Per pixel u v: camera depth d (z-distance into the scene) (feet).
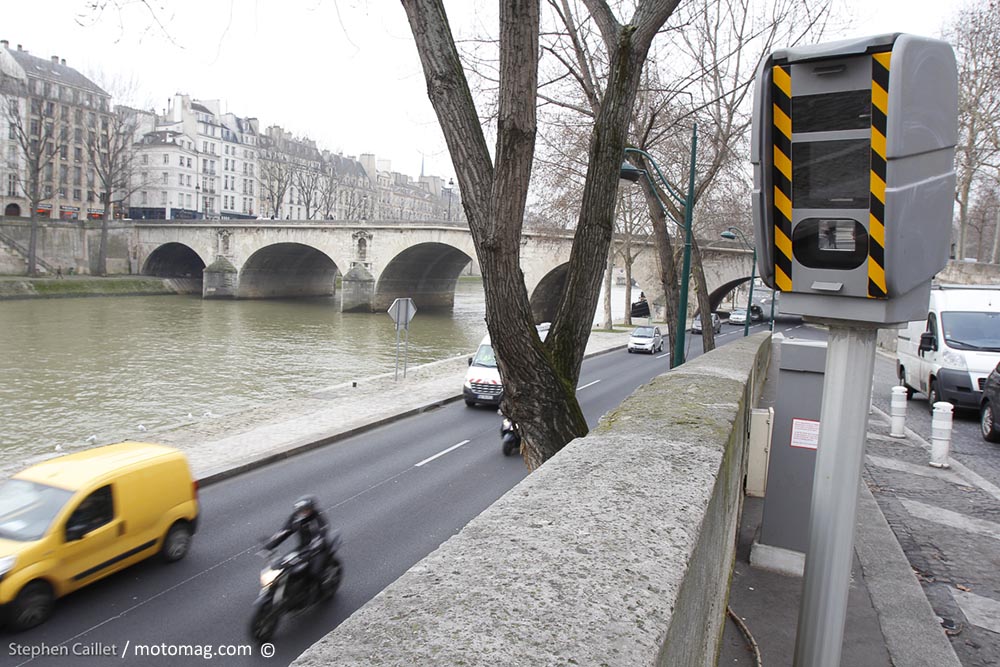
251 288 278.05
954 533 24.39
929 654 15.57
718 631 11.91
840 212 7.74
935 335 53.01
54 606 25.82
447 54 16.74
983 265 122.11
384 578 29.63
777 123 7.96
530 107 16.30
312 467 49.44
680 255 145.48
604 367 112.37
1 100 269.85
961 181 137.39
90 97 279.28
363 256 238.07
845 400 8.32
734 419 13.19
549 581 5.25
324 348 140.26
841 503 8.38
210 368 110.83
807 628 8.64
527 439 19.34
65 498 26.45
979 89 117.19
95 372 104.22
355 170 492.13
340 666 4.04
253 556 31.94
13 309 190.70
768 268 8.41
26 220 253.65
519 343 18.42
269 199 394.73
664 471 8.68
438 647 4.26
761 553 19.80
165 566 30.40
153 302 239.09
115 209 327.47
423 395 79.71
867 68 7.32
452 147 17.40
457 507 39.96
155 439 56.44
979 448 39.45
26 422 74.38
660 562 5.77
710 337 69.21
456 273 277.23
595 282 20.67
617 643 4.44
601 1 24.82
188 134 370.73
